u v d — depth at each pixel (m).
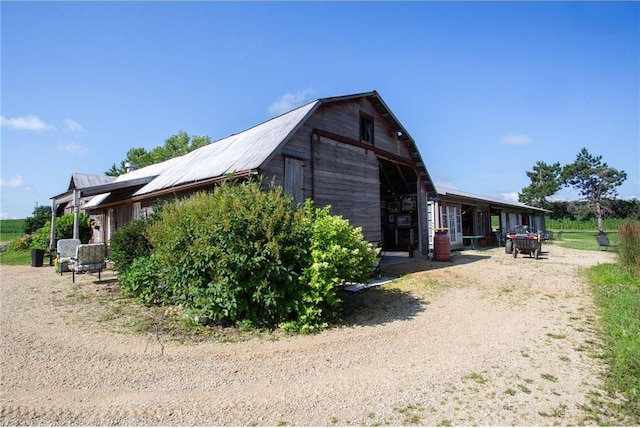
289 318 5.55
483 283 8.74
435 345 4.64
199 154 13.15
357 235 6.12
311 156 9.32
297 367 3.93
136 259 8.00
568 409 3.03
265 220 5.43
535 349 4.45
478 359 4.15
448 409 3.04
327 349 4.49
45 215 27.75
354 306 6.62
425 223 14.82
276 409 3.04
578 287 8.16
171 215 6.38
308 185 9.12
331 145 9.98
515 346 4.57
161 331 5.16
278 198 5.99
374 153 11.78
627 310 5.79
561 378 3.62
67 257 11.11
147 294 6.85
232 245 5.29
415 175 15.26
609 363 3.93
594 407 3.06
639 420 2.86
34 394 3.29
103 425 2.80
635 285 8.01
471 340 4.82
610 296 6.97
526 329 5.26
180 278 5.89
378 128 12.20
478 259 13.80
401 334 5.09
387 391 3.36
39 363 4.00
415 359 4.17
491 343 4.70
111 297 7.39
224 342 4.73
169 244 5.93
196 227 5.75
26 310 6.38
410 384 3.51
